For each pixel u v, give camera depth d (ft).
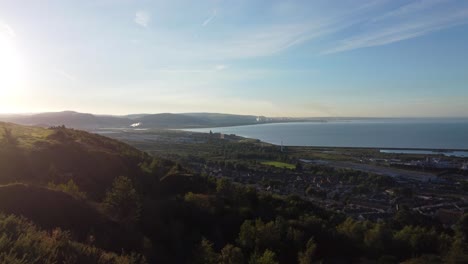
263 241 141.49
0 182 127.34
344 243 170.60
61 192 101.50
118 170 184.65
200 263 106.83
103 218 100.42
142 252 94.17
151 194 176.86
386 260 160.66
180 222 138.10
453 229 249.96
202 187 215.31
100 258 56.90
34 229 62.08
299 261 136.77
